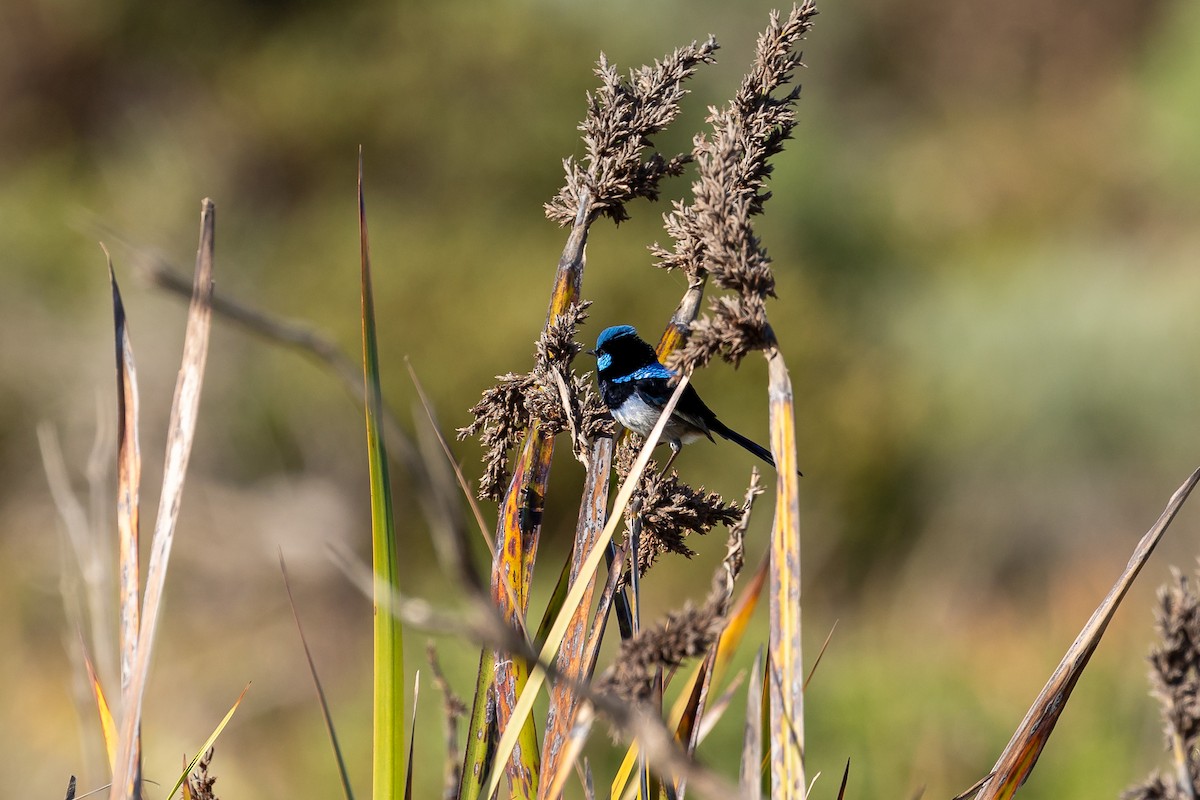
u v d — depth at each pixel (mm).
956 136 29984
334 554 1795
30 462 18719
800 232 25031
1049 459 19703
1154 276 22078
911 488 19688
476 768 3006
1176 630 2105
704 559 17109
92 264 21062
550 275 20906
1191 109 24750
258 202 23703
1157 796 2086
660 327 20250
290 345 1673
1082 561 18641
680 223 3375
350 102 23078
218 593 16953
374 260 21031
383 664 2701
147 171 23609
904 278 24953
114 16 25328
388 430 1649
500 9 24156
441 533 1609
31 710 12695
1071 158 28344
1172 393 19922
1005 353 20969
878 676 10328
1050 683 2787
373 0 24625
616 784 2961
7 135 25141
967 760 9312
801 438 19141
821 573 18250
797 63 3148
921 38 31562
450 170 23031
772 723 2516
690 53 3479
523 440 3348
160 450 18672
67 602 4086
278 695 13648
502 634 1598
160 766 10945
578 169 3564
